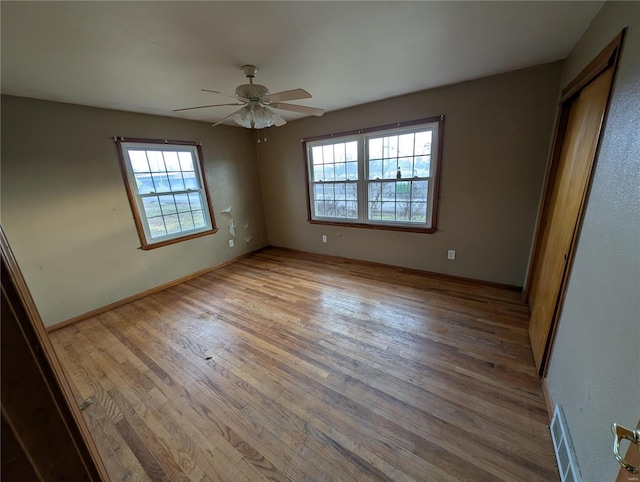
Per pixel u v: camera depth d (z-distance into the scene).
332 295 3.13
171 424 1.62
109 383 1.96
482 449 1.38
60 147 2.68
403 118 3.19
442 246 3.35
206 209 4.08
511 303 2.72
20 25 1.44
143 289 3.41
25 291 0.57
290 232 4.88
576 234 1.47
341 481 1.29
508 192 2.80
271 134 4.50
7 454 0.30
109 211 3.05
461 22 1.64
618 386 0.92
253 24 1.57
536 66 2.41
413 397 1.71
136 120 3.20
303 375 1.94
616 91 1.19
